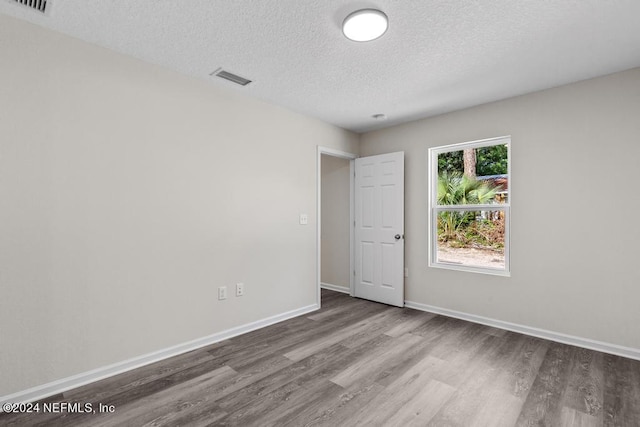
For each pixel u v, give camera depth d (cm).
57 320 209
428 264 386
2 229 190
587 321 279
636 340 257
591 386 216
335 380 225
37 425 177
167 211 261
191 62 251
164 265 259
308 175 383
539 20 194
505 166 336
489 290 337
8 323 192
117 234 234
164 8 184
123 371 236
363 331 320
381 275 423
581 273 282
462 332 316
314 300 392
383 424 179
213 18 194
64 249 211
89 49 222
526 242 312
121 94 236
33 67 200
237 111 310
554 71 264
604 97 271
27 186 198
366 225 440
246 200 317
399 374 233
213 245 291
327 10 185
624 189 262
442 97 321
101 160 227
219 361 254
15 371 194
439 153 388
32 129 199
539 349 276
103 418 183
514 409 192
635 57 241
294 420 182
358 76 273
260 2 178
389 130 424
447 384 220
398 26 200
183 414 187
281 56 240
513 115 320
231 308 305
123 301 237
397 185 404
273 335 309
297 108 356
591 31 206
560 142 293
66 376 212
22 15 191
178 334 267
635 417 184
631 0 175
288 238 359
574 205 286
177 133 267
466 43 220
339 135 427
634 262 258
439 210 386
